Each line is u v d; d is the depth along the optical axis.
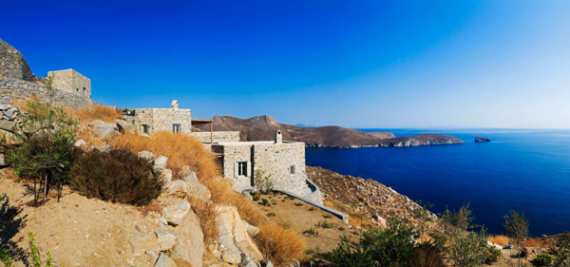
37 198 5.15
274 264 8.59
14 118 8.69
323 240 12.98
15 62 11.61
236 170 23.58
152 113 24.75
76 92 20.77
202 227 7.62
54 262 4.00
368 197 38.56
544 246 18.47
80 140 7.91
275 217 15.98
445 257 11.94
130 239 5.14
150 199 6.51
